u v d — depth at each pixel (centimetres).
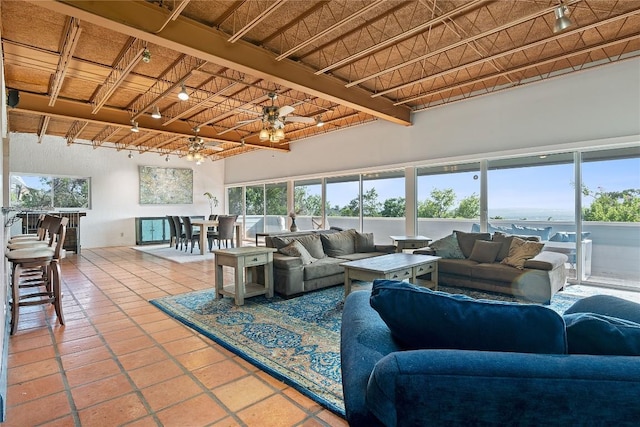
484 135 555
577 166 477
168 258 725
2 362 216
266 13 302
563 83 477
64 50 387
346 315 155
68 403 193
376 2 291
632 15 322
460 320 102
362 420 92
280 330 300
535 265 387
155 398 198
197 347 268
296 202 918
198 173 1130
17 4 316
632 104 425
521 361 86
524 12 342
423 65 467
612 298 157
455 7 331
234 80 483
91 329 307
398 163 672
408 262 375
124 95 571
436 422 84
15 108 539
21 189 831
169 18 299
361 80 454
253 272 443
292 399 197
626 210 443
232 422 176
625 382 80
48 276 368
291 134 862
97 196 938
